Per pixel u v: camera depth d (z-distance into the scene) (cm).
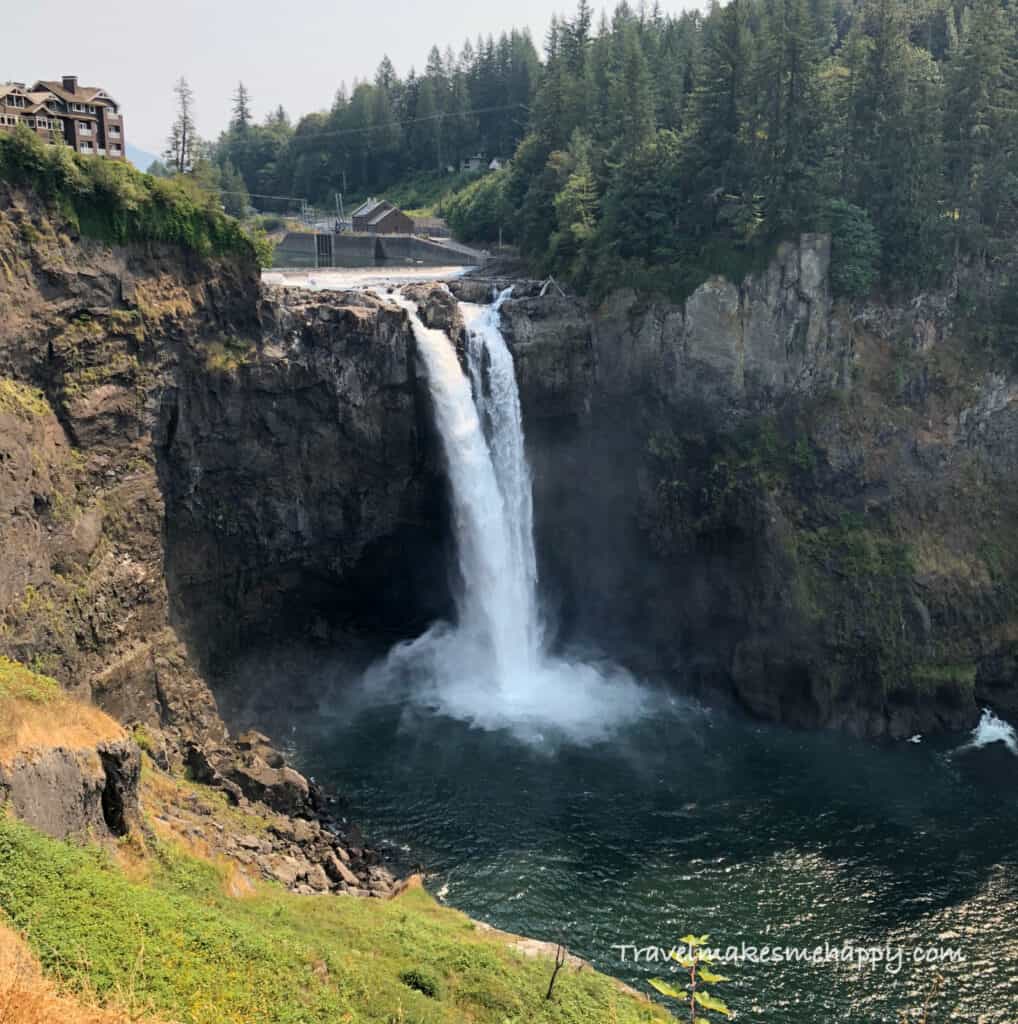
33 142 5409
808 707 7038
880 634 7119
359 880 4819
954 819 5750
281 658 7181
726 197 7662
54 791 3306
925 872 5222
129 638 5625
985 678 7344
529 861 5203
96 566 5431
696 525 7562
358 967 3316
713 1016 4191
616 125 9081
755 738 6812
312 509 6981
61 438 5434
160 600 5934
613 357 7738
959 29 11062
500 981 3600
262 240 6531
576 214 8231
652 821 5631
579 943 4581
